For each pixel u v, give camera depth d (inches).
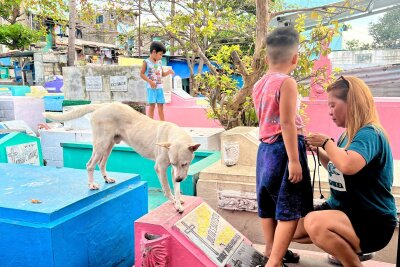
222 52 256.4
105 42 1133.7
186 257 105.7
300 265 122.4
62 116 137.4
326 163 112.3
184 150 105.7
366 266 123.4
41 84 767.7
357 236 99.5
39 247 105.6
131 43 847.7
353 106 98.0
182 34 332.2
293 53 104.8
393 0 299.1
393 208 100.7
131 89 416.2
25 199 119.3
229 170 168.1
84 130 298.0
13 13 778.8
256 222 160.6
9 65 1003.3
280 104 99.0
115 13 492.1
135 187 144.9
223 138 176.1
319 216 100.2
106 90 428.8
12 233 108.8
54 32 979.3
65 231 109.0
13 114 391.2
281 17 327.6
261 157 109.9
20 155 228.2
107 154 134.0
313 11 260.8
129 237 142.4
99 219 124.1
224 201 163.2
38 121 419.8
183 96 386.6
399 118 248.5
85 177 146.6
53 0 508.7
